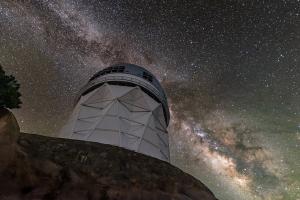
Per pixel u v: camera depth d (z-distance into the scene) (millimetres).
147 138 33969
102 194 14328
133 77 40219
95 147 16156
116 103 36375
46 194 13219
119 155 16219
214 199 16766
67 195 13648
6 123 12570
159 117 38750
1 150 12383
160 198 15328
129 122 35125
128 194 14781
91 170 14812
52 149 14812
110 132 32750
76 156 15086
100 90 38375
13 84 13008
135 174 15625
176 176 16656
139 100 38219
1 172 12469
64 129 36094
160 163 17109
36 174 13336
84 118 35312
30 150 13906
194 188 16562
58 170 13953
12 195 12523
